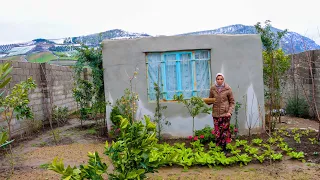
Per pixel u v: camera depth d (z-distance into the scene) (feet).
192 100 24.47
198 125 27.35
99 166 11.05
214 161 19.71
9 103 20.02
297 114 38.06
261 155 20.89
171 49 27.27
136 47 27.55
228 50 27.30
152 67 27.73
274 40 31.09
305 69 37.27
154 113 27.45
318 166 19.07
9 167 20.30
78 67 29.96
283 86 41.68
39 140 29.19
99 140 28.37
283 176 17.63
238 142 23.84
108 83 27.91
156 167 11.71
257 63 27.45
